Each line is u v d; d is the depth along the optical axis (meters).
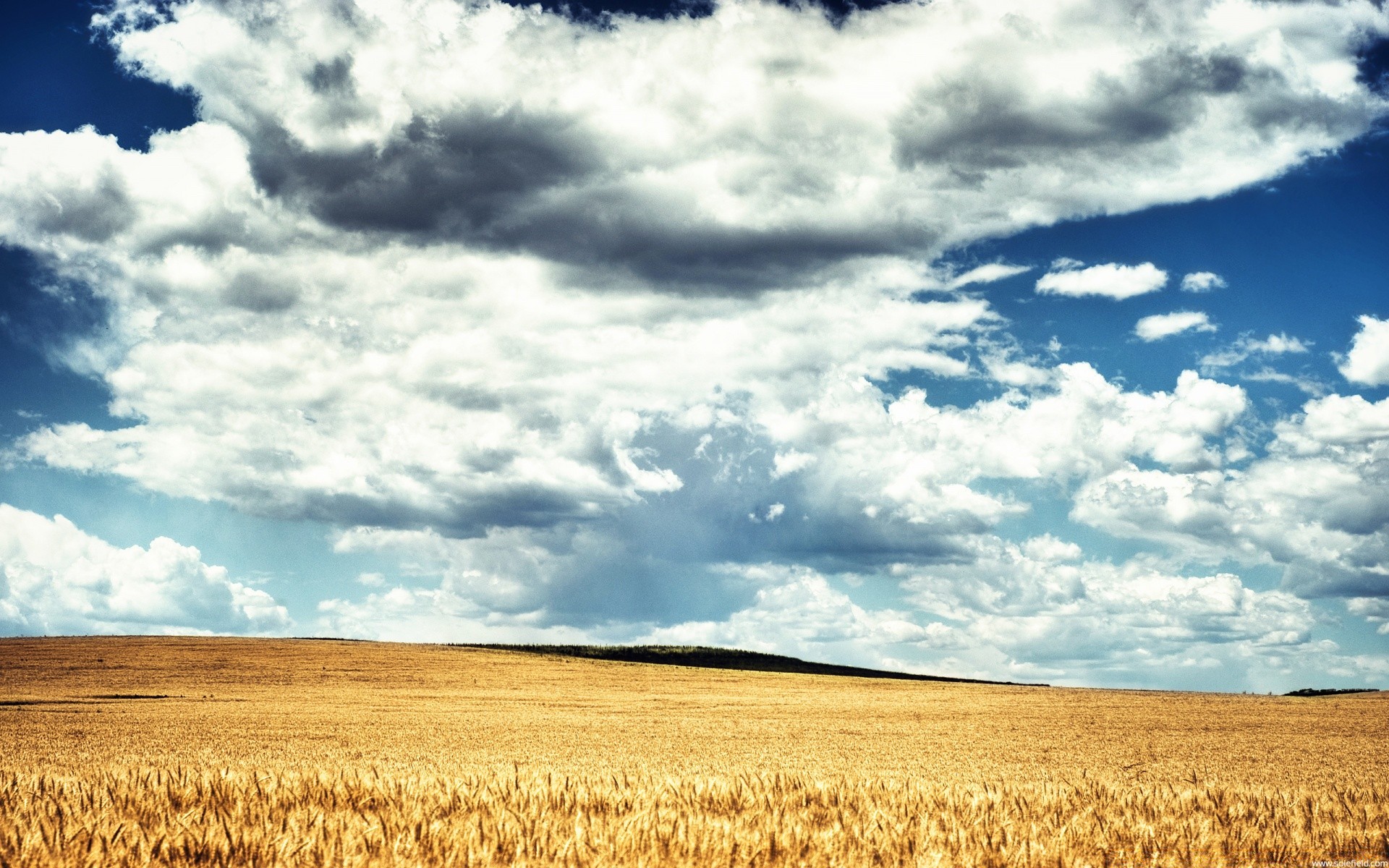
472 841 11.28
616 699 59.56
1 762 25.16
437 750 29.92
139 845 11.02
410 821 12.16
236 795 14.28
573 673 77.75
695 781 16.14
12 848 10.96
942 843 12.16
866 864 11.16
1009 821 13.52
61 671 66.12
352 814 12.60
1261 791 18.55
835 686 75.44
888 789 16.58
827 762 27.12
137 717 42.34
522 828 11.67
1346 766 27.56
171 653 77.56
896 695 66.19
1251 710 54.16
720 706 54.97
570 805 13.85
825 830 12.45
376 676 70.06
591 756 28.28
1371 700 61.78
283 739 33.75
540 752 29.67
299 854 10.82
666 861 10.96
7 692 55.06
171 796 14.23
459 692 61.78
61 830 11.41
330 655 81.44
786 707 55.09
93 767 22.91
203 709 47.00
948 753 31.05
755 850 11.28
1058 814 14.19
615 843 11.43
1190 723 45.94
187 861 10.76
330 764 24.17
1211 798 16.34
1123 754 31.08
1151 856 12.01
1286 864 11.95
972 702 60.31
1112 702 60.62
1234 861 12.08
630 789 15.36
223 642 86.50
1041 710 53.91
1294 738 38.22
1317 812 15.31
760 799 14.80
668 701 58.16
